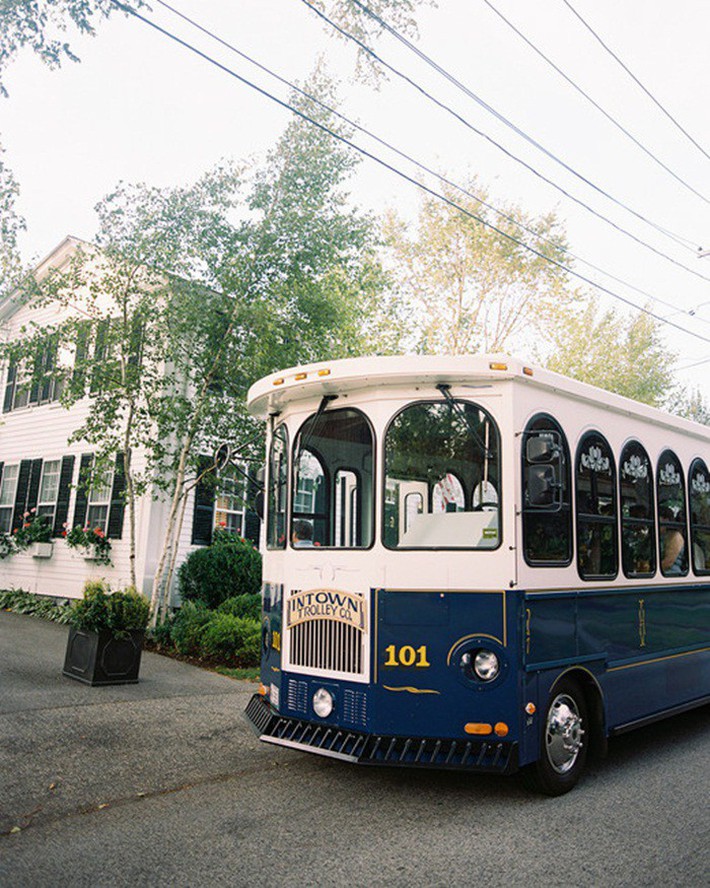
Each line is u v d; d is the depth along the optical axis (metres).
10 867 4.07
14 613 15.51
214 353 12.25
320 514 5.73
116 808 5.06
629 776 6.02
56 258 17.52
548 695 5.32
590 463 6.14
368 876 4.07
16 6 9.62
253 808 5.12
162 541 14.06
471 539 5.20
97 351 12.38
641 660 6.59
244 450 12.56
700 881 4.05
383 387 5.53
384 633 5.20
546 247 21.88
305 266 12.55
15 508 17.86
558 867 4.21
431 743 5.07
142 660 10.55
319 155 12.38
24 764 5.79
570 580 5.70
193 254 11.91
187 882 3.96
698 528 7.92
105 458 12.29
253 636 10.65
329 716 5.39
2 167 12.61
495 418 5.31
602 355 25.02
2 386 19.44
